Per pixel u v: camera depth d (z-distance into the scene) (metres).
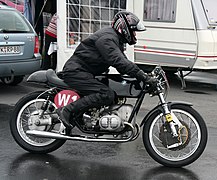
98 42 4.57
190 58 9.73
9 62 7.84
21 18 8.19
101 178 4.43
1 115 6.89
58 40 9.01
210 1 9.75
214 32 9.64
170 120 4.68
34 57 8.22
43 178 4.38
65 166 4.73
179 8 9.73
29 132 4.91
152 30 10.15
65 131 4.86
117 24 4.64
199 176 4.55
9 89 9.12
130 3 10.07
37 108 5.10
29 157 4.98
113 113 4.75
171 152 4.98
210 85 10.80
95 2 9.55
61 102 4.81
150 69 10.62
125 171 4.63
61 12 8.95
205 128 4.70
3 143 5.46
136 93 4.69
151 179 4.43
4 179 4.33
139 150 5.32
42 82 4.95
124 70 4.52
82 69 4.73
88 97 4.67
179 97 9.12
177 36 9.83
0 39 7.68
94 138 4.80
